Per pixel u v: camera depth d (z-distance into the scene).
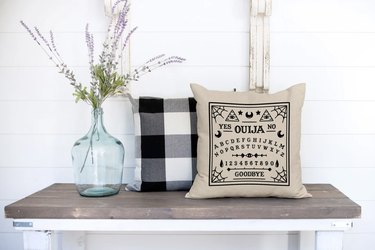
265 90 1.64
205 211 1.25
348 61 1.67
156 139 1.49
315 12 1.65
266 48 1.62
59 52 1.67
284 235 1.70
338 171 1.70
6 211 1.25
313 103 1.68
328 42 1.66
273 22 1.66
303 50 1.67
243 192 1.36
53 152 1.71
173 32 1.66
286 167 1.35
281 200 1.35
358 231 1.71
